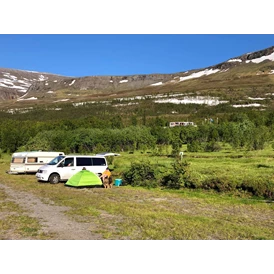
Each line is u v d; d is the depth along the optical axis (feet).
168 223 34.81
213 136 213.87
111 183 64.39
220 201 49.16
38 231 31.50
